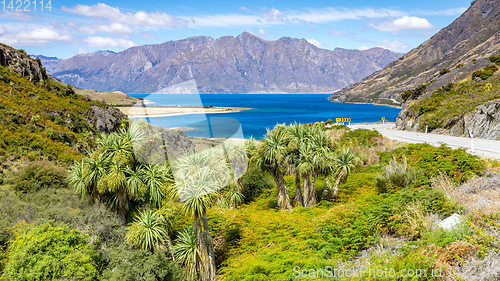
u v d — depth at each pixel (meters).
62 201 17.67
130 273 11.43
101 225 13.27
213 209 16.48
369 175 21.53
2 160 26.34
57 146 34.25
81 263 11.22
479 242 6.08
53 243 11.54
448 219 8.62
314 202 18.47
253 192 22.20
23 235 11.99
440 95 54.88
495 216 7.12
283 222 14.77
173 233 14.01
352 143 30.00
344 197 18.36
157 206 12.96
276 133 18.06
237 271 10.10
